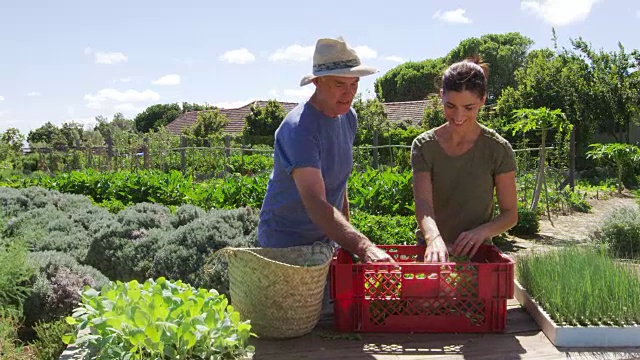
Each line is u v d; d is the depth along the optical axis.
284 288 2.21
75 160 23.05
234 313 2.00
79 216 8.12
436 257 2.45
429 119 26.11
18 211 8.88
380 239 8.56
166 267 5.84
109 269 6.44
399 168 16.61
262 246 2.89
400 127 29.83
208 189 12.39
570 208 14.40
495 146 2.77
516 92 25.75
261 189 11.59
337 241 2.42
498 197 2.84
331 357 2.14
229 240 5.82
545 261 2.78
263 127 34.12
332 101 2.62
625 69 26.53
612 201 17.22
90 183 14.35
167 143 25.12
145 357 1.86
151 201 13.09
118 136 26.53
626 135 28.94
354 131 2.96
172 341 1.85
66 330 4.86
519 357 2.11
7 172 17.84
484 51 48.38
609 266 2.69
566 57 26.70
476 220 2.88
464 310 2.34
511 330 2.37
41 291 5.56
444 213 2.90
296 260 2.51
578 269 2.64
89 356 1.93
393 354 2.16
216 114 36.47
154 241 6.33
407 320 2.35
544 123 12.23
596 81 25.91
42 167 23.61
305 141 2.54
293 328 2.27
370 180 11.27
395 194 10.62
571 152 15.63
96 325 1.91
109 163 21.84
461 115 2.61
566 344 2.21
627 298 2.32
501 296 2.30
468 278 2.30
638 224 8.51
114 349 1.85
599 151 19.81
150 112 65.94
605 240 8.56
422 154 2.84
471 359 2.11
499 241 9.95
